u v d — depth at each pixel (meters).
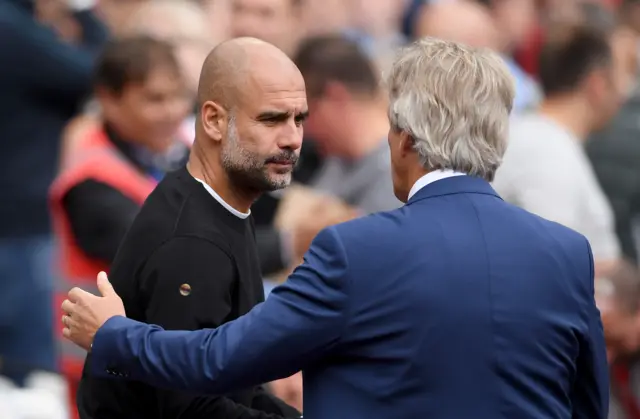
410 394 9.58
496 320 9.65
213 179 10.73
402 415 9.56
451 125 9.98
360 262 9.64
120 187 15.42
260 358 9.59
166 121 15.69
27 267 20.55
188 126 17.23
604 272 17.69
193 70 18.31
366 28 26.58
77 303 10.28
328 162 18.36
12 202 20.67
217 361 9.62
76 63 20.78
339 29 24.92
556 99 20.41
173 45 17.03
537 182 18.23
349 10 26.28
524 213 10.20
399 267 9.66
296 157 10.69
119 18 23.42
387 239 9.75
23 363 19.83
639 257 20.72
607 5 27.86
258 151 10.52
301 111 10.66
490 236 9.88
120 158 15.65
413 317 9.58
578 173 18.42
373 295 9.60
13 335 20.34
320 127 18.09
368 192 17.91
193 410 10.38
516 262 9.84
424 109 10.00
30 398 18.84
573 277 10.05
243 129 10.52
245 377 9.65
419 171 10.13
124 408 10.88
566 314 9.95
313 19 25.28
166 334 9.91
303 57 18.34
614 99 20.61
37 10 22.06
